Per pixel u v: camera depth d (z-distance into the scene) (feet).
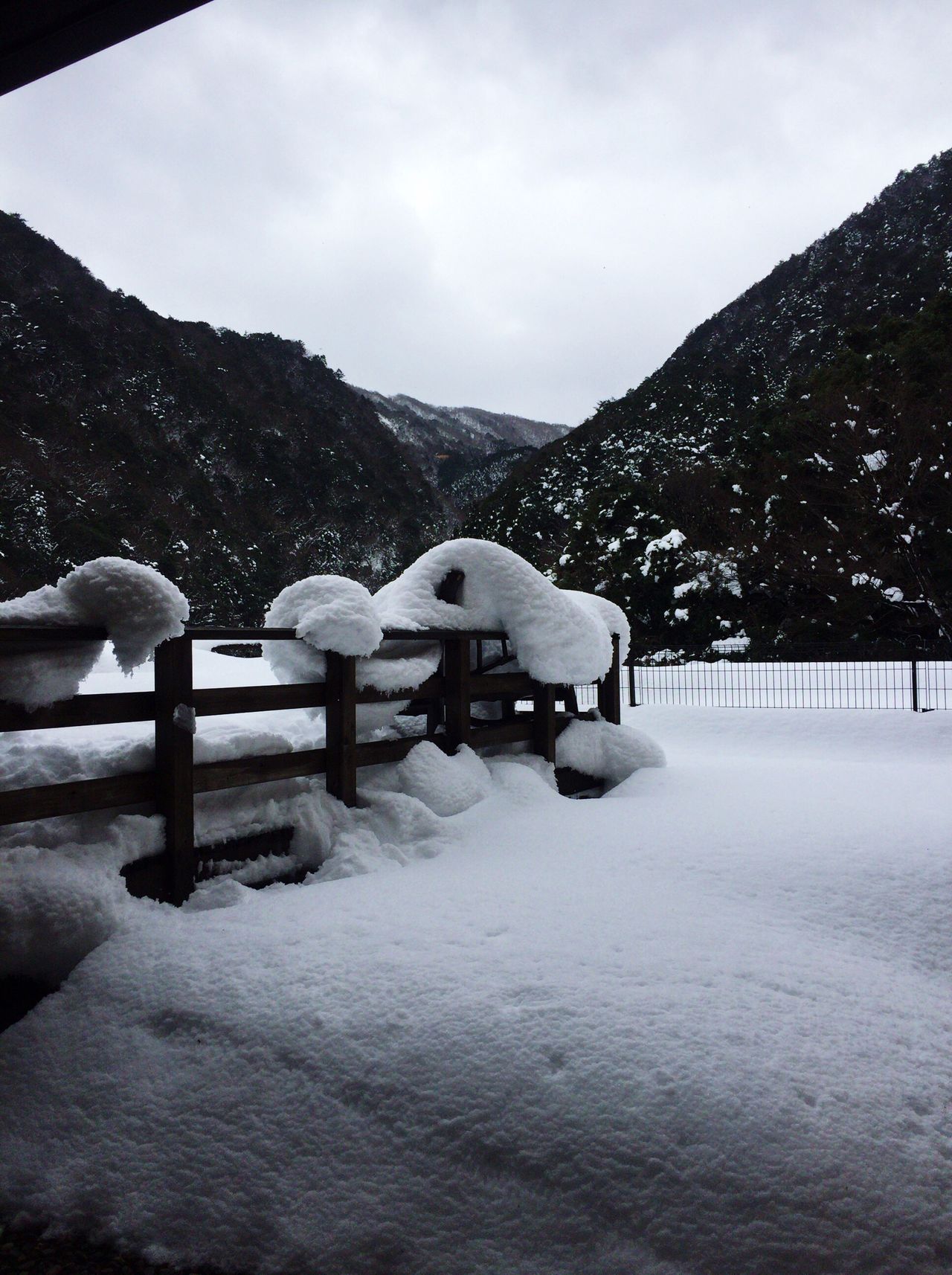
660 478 120.57
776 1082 7.67
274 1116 8.10
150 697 11.88
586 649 20.24
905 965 10.59
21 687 10.30
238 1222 7.38
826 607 76.38
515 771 18.42
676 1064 7.86
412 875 13.48
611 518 87.04
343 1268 6.89
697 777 21.11
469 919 11.34
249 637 13.30
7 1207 7.88
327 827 14.42
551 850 14.85
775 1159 6.95
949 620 64.44
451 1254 6.80
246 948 10.44
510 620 19.63
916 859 13.89
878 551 69.21
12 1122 8.59
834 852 14.34
